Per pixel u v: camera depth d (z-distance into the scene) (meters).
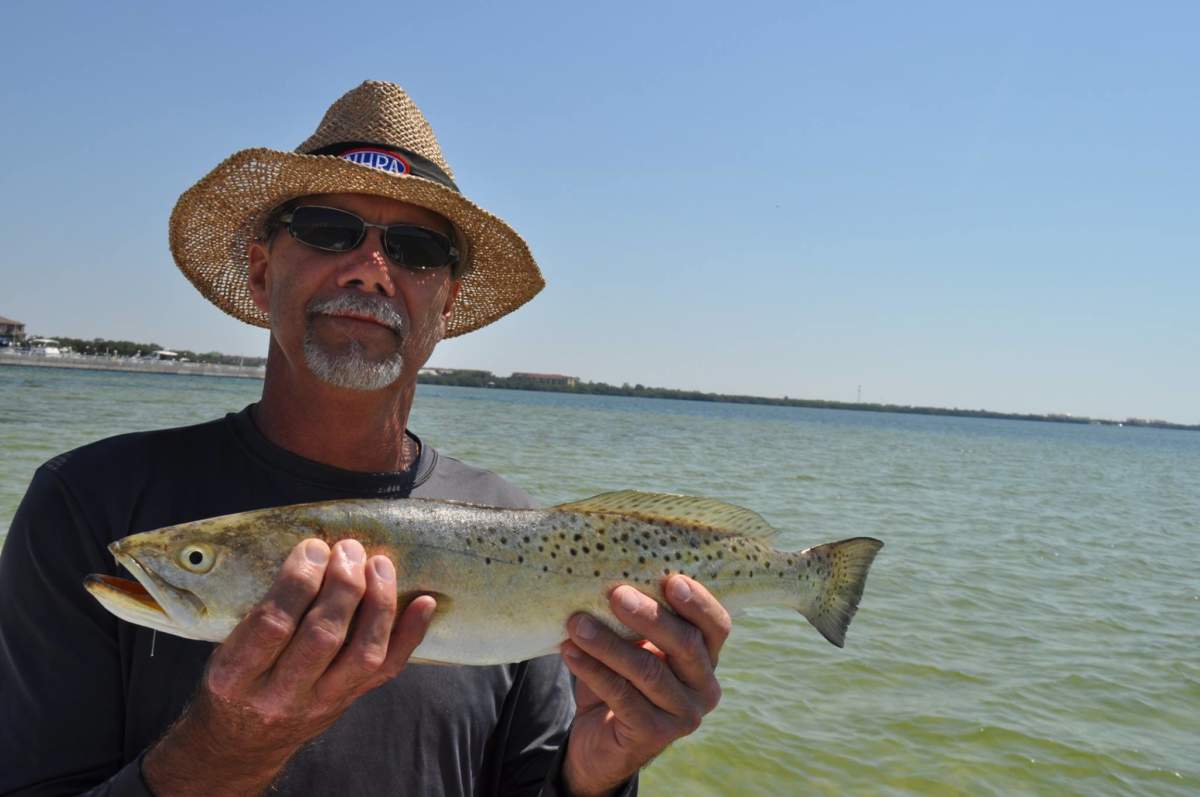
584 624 0.74
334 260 0.81
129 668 0.73
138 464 0.79
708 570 0.92
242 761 0.63
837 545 1.02
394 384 0.83
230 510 0.79
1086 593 3.30
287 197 0.85
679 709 0.75
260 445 0.82
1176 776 1.74
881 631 2.55
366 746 0.75
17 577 0.72
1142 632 2.75
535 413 19.22
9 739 0.69
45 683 0.71
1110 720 1.99
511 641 0.81
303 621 0.62
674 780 1.62
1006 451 18.23
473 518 0.82
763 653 2.29
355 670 0.63
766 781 1.63
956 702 2.04
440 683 0.79
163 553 0.72
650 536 0.90
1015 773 1.71
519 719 0.87
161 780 0.63
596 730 0.78
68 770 0.69
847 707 1.97
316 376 0.80
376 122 0.86
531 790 0.84
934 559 3.77
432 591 0.78
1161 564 4.16
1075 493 8.36
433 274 0.85
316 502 0.78
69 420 6.89
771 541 0.99
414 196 0.85
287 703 0.62
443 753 0.78
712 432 16.22
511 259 0.99
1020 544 4.45
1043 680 2.22
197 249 0.97
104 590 0.70
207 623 0.72
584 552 0.85
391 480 0.85
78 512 0.74
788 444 13.73
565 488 5.14
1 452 4.54
